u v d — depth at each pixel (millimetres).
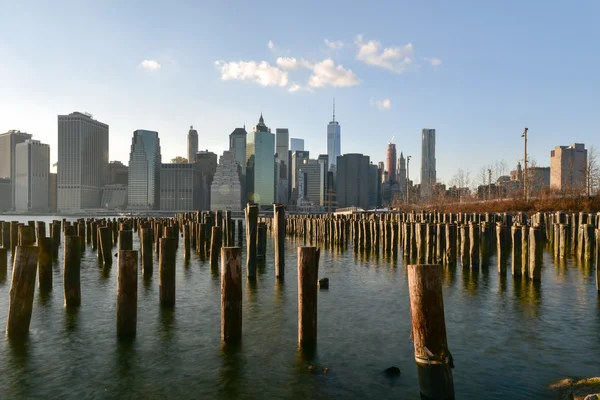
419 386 9320
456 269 24688
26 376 10750
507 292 19062
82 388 10148
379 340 13164
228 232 39312
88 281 22703
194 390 10008
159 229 34219
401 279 23297
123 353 12156
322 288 20906
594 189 60281
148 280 22391
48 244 19750
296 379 10484
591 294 18703
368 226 37969
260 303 17891
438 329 9086
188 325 14680
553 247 33094
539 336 13383
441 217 43656
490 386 9938
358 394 9711
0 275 22062
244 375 10727
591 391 9016
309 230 53406
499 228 22844
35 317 15555
